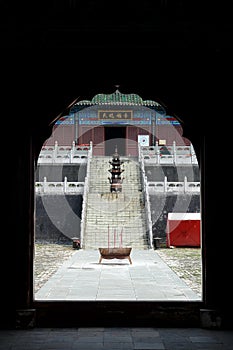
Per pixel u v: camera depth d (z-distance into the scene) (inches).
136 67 410.0
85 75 412.2
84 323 409.4
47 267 856.3
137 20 342.3
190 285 658.2
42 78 412.2
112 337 373.1
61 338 369.7
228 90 406.9
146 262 928.9
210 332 389.7
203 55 378.0
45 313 409.4
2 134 415.5
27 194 416.8
